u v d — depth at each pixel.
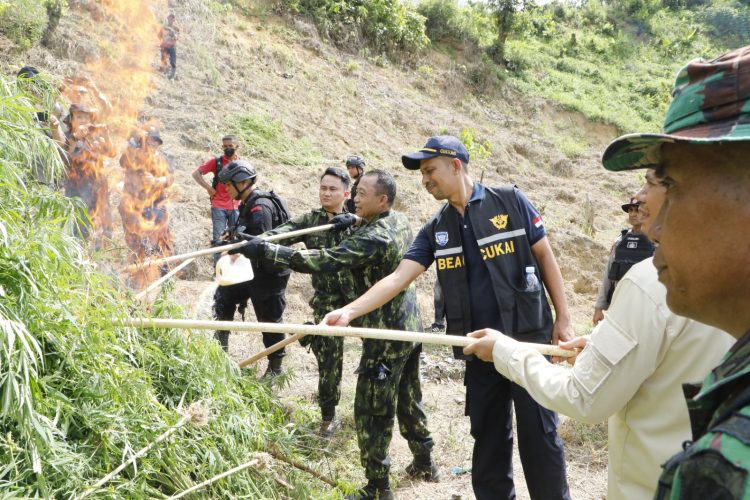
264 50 16.11
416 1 23.17
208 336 3.47
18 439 2.29
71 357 2.54
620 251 5.32
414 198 12.38
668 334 1.86
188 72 13.57
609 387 1.92
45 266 2.56
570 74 25.27
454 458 4.63
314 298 4.95
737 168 0.96
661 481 0.92
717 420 0.87
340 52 18.77
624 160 1.19
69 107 6.34
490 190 3.39
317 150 13.41
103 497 2.39
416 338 2.50
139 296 3.29
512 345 2.28
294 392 5.59
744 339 0.95
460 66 21.64
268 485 3.15
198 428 2.98
